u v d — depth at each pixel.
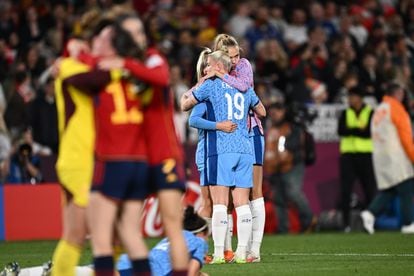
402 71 68.00
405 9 77.94
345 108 59.97
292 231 55.09
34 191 52.31
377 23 72.69
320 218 56.81
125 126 21.73
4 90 59.03
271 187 54.44
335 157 58.44
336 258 35.62
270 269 31.30
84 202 22.41
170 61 62.28
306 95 62.47
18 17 67.00
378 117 52.84
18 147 53.94
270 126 55.03
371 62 64.44
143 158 21.95
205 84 33.59
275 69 64.94
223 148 33.28
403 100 57.06
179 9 70.50
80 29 23.34
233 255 34.09
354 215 56.06
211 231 35.00
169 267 25.44
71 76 21.98
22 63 58.66
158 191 22.28
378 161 52.78
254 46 69.19
